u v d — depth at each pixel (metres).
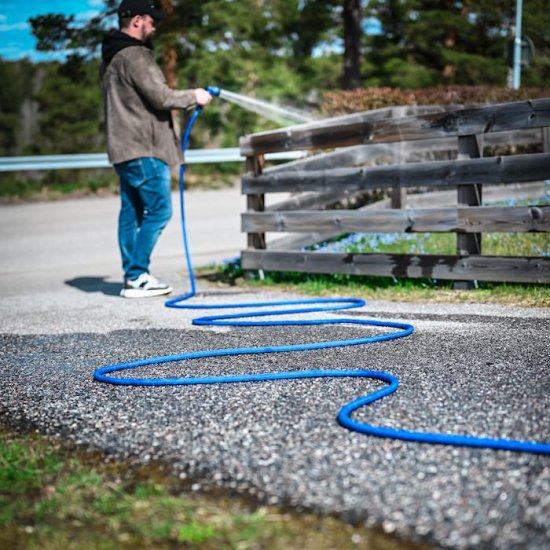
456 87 11.87
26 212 15.59
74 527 2.09
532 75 27.62
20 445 2.78
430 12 27.06
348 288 6.07
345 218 6.15
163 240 10.47
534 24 27.30
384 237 7.60
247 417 2.92
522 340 3.92
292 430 2.74
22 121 27.58
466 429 2.66
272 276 6.81
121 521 2.10
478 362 3.53
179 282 7.14
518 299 5.07
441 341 4.02
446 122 5.51
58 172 21.94
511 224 5.29
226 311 5.41
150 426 2.89
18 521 2.14
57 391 3.46
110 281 7.62
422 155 9.07
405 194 8.16
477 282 5.57
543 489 2.13
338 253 6.21
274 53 28.62
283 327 4.69
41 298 6.62
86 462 2.59
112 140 6.09
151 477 2.42
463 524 1.98
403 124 5.71
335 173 6.18
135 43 6.05
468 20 27.50
